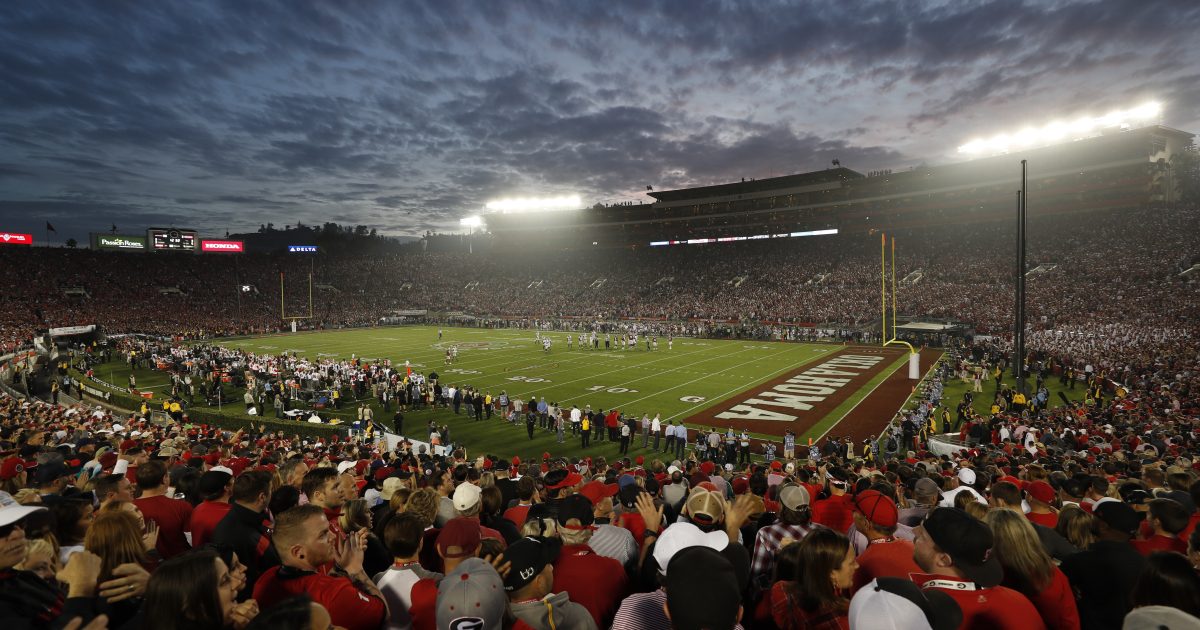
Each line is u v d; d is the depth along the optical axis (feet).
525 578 10.14
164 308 237.25
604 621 12.01
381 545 15.47
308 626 7.36
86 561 10.41
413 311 278.67
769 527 14.17
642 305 248.93
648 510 14.71
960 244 219.61
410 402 95.71
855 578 12.18
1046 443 52.01
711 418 84.17
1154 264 164.25
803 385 107.45
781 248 271.49
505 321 254.27
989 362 120.98
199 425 72.33
